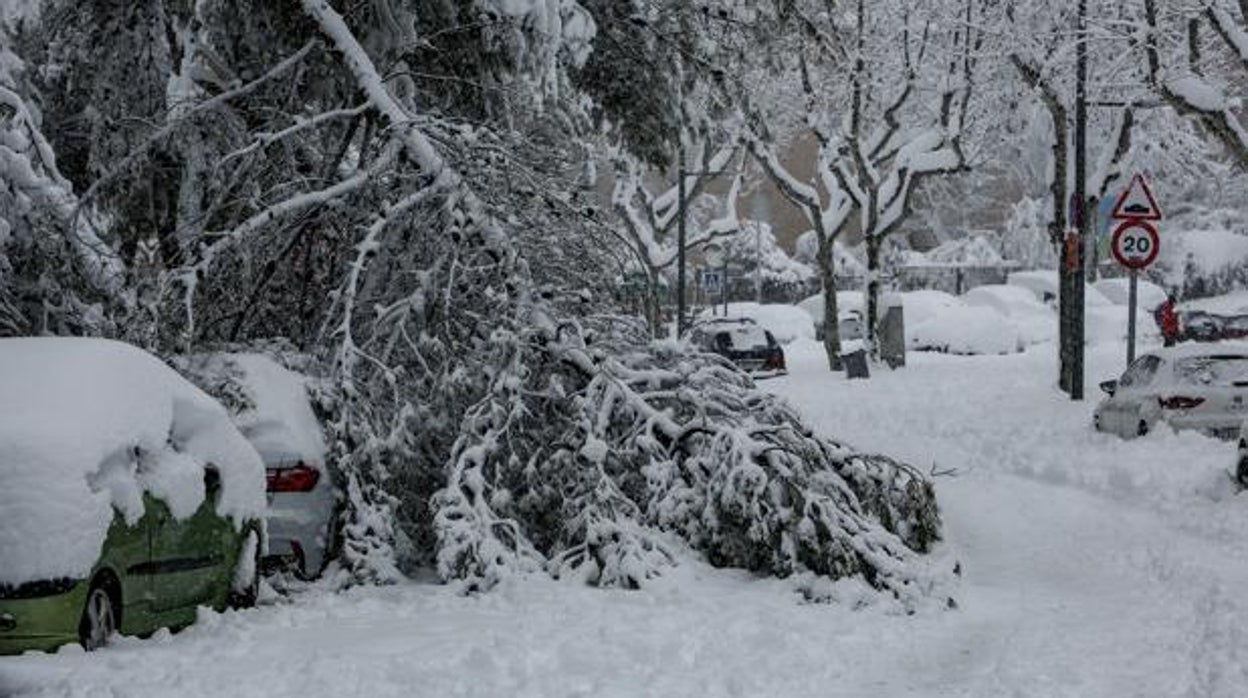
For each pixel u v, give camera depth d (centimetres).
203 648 901
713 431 1284
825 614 1098
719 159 4753
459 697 785
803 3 1892
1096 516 1557
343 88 1586
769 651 945
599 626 1005
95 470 875
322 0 1485
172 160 1720
